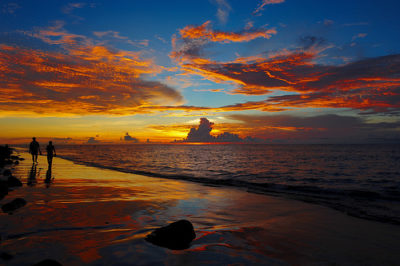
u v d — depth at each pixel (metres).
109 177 13.82
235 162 35.25
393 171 23.42
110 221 5.08
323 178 17.42
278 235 4.74
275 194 10.19
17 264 2.87
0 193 7.70
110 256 3.22
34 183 10.30
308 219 6.23
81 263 2.97
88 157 43.28
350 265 3.52
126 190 9.50
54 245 3.57
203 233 4.57
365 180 16.61
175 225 4.13
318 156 54.97
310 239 4.61
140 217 5.54
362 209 7.60
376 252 4.07
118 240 3.88
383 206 8.13
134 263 3.03
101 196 8.00
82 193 8.38
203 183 13.02
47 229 4.35
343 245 4.36
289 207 7.65
